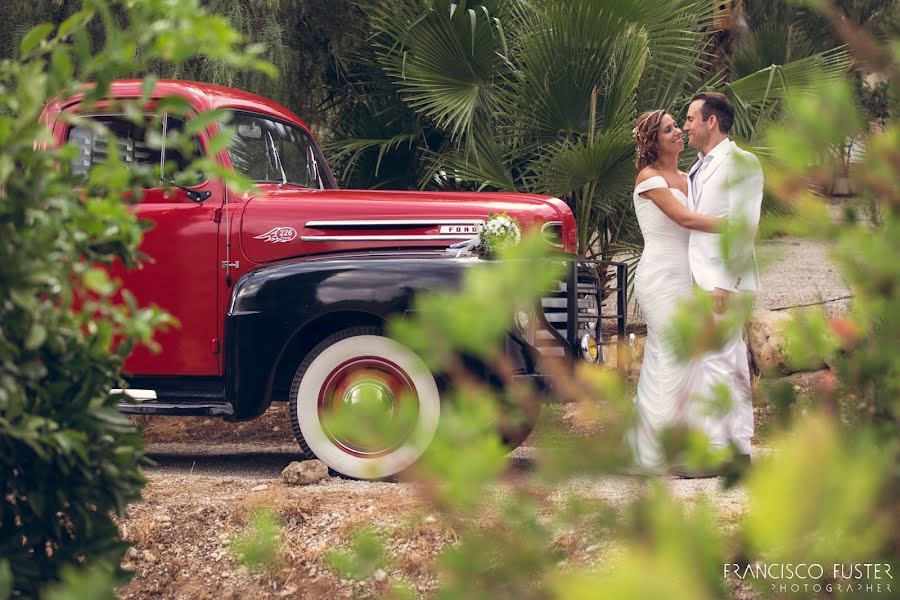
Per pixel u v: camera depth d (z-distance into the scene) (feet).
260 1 30.37
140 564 13.84
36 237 6.41
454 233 18.52
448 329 2.64
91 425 6.81
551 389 16.46
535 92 26.78
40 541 7.16
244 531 14.19
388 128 31.32
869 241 3.15
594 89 26.50
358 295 17.10
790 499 2.29
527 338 17.02
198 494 15.76
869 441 2.94
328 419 2.97
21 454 6.91
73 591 3.01
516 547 3.37
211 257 18.51
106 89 6.10
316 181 21.76
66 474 6.70
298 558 13.16
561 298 17.89
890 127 3.25
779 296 29.35
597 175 26.32
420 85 27.91
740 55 32.76
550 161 26.37
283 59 29.96
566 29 26.08
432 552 11.73
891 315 3.24
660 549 2.61
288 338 17.37
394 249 18.49
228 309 17.83
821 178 3.20
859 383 3.35
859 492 2.31
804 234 3.22
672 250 16.63
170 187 6.68
